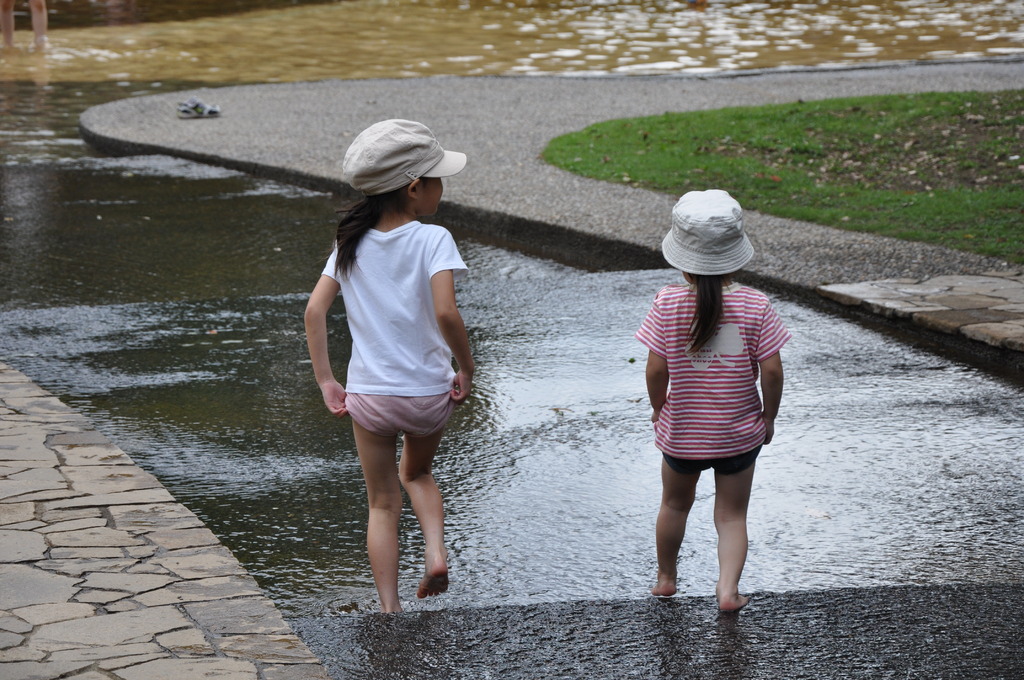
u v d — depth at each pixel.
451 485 7.00
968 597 5.12
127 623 4.53
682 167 16.34
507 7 39.88
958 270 11.30
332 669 4.38
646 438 7.75
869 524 6.40
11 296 11.23
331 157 17.64
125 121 20.73
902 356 9.36
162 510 5.81
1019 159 15.67
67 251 13.10
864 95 21.83
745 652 4.58
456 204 14.56
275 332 10.07
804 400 8.38
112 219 14.73
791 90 22.91
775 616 4.94
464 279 12.02
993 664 4.47
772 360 5.03
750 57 28.62
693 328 5.02
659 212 13.90
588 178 15.95
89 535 5.46
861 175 15.89
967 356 9.36
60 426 7.13
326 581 5.84
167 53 30.38
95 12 38.91
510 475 7.14
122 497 5.96
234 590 4.88
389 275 5.07
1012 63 25.70
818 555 6.04
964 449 7.47
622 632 4.76
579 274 12.19
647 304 10.95
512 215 13.86
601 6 39.88
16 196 16.02
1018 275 11.07
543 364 9.29
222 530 6.37
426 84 24.67
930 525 6.38
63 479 6.21
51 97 24.19
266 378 8.88
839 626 4.82
